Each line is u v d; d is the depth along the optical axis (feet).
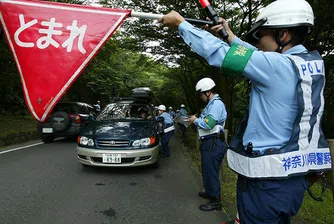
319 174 4.42
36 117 4.07
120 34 28.45
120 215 9.77
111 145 14.79
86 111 30.37
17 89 40.98
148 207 10.57
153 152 15.38
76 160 18.66
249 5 21.34
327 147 3.88
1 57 26.18
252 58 3.42
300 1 3.81
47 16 4.23
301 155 3.56
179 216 9.76
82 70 4.19
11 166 16.49
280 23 3.70
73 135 26.35
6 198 11.10
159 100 89.04
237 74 3.54
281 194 3.57
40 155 20.22
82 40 4.22
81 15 4.26
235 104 39.75
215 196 10.23
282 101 3.48
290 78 3.45
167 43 27.63
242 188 3.94
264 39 4.02
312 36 16.39
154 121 18.93
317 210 10.18
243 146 3.92
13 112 45.34
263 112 3.65
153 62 36.17
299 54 3.70
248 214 3.84
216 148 9.98
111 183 13.62
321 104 3.66
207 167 10.12
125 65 73.36
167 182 14.10
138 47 29.63
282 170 3.48
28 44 4.17
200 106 50.26
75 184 13.26
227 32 4.64
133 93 31.17
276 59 3.46
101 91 67.21
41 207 10.28
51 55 4.17
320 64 3.70
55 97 4.09
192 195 12.10
